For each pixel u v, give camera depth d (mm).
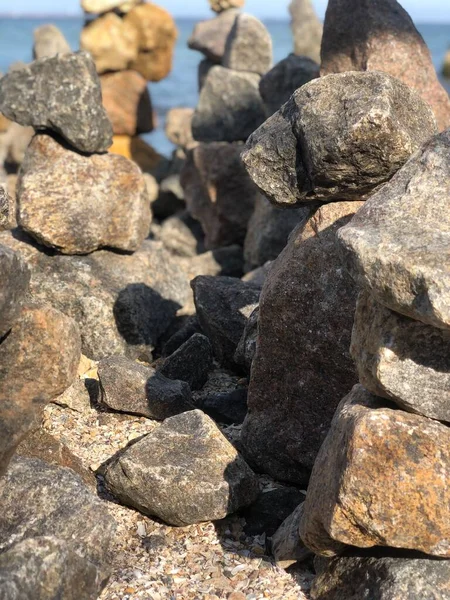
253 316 1409
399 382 855
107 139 1514
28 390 878
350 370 1082
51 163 1509
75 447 1188
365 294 916
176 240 2480
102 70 2729
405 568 857
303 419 1128
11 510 914
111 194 1523
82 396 1282
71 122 1471
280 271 1114
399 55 1450
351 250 839
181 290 1673
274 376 1143
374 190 1055
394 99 1008
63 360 893
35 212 1472
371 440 841
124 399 1255
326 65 1521
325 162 1021
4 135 3197
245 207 2234
